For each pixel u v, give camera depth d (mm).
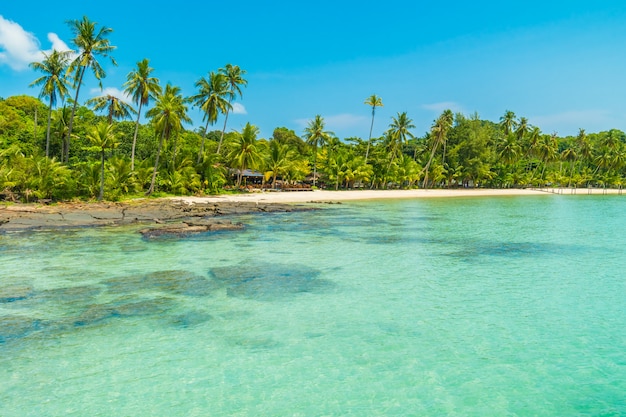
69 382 8141
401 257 20000
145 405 7391
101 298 13242
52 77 44000
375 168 84312
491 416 7121
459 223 34250
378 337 10375
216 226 28781
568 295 13828
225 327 10961
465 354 9453
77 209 35938
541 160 104062
